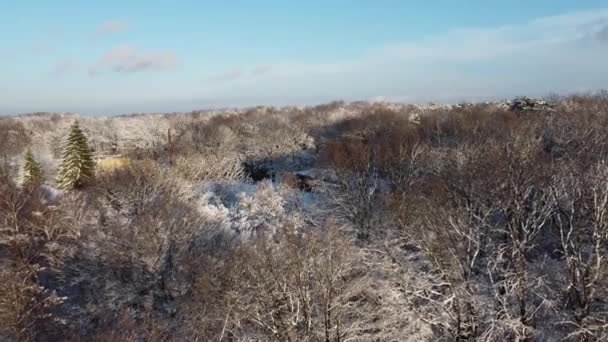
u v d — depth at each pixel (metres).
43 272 31.47
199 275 28.62
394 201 29.36
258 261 23.30
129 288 30.22
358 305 25.17
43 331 27.23
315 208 36.09
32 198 36.00
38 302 27.58
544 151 35.97
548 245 25.48
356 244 30.70
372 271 25.05
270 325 22.72
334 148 42.62
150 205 34.44
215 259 28.89
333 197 35.53
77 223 33.12
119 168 41.03
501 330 20.34
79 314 29.06
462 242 22.67
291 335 21.55
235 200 39.81
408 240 26.16
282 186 39.22
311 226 33.28
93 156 48.69
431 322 22.02
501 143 29.77
